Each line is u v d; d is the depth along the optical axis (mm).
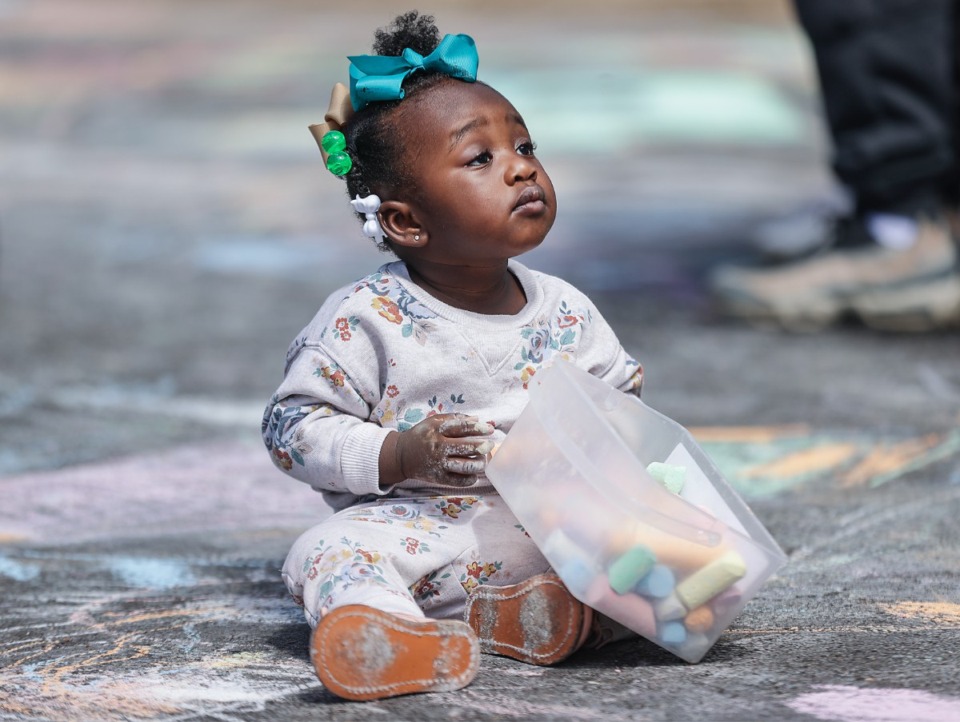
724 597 7562
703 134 37125
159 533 10953
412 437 7793
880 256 19047
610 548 7488
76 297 20781
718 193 29844
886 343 18422
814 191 30031
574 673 7594
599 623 7863
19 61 47812
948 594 8969
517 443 7836
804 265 19453
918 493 11789
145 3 65500
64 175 31641
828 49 18750
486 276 8430
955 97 18625
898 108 18391
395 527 7984
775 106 41406
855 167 18953
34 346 17766
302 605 8125
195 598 9320
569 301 8719
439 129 8125
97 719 7133
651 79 44938
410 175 8180
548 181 8273
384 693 7188
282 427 8289
